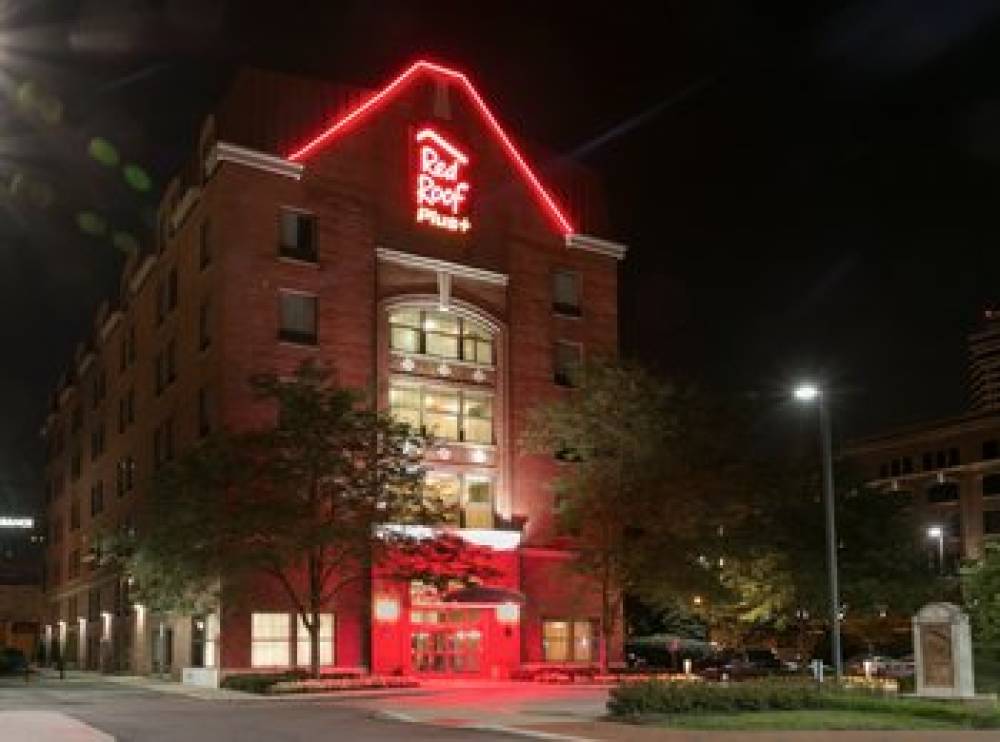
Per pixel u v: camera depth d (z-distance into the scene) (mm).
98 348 77625
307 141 52094
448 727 26469
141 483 60219
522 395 57219
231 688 42750
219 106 51719
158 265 60500
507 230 58406
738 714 25188
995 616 34875
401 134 55500
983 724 23250
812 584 45625
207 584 41312
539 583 55562
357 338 51969
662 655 63188
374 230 53500
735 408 47375
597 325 61125
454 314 55688
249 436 41438
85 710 32531
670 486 45969
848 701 26625
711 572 46312
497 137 59031
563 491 48250
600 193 63219
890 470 119062
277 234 50625
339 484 42250
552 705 33344
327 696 38625
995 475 108250
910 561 47969
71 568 85500
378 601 49562
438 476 53688
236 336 48719
